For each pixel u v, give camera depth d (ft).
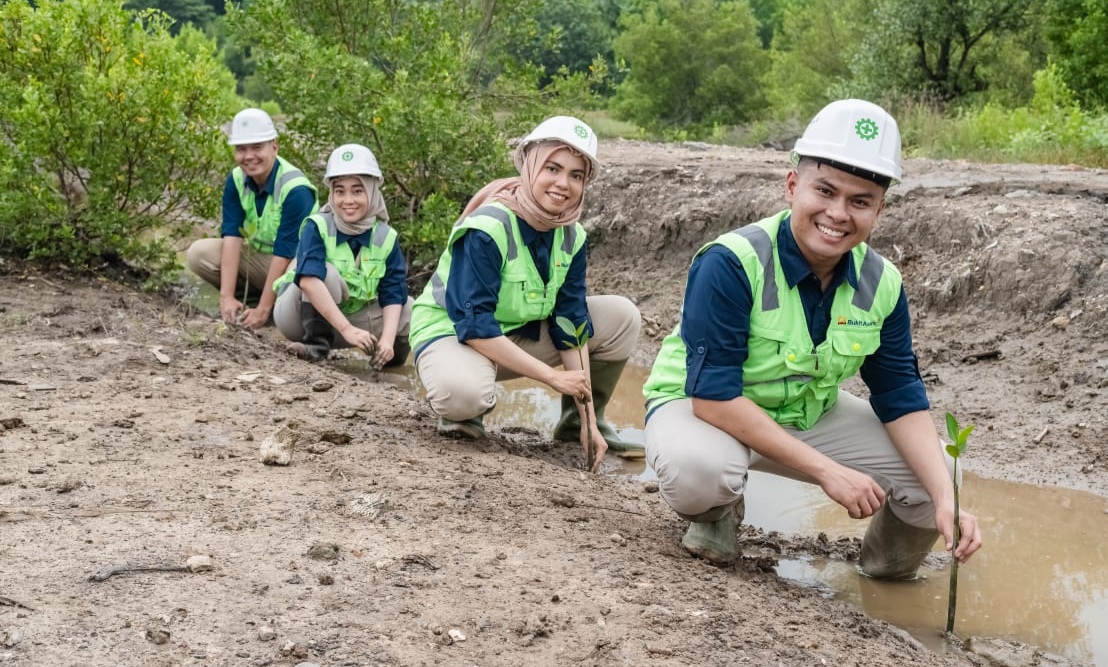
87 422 14.58
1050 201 24.02
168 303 24.23
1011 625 11.95
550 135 14.20
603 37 196.85
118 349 18.67
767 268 10.85
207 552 10.31
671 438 11.55
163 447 13.74
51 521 10.87
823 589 12.67
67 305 21.33
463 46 30.83
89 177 25.05
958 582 13.07
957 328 21.57
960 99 77.36
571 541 11.82
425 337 15.78
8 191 23.61
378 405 17.19
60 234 23.84
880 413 11.82
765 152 41.63
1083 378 18.81
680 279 27.50
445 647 8.91
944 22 77.61
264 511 11.61
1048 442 17.43
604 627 9.56
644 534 12.67
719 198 28.45
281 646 8.57
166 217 27.66
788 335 10.99
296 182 23.40
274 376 18.42
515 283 14.87
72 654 8.22
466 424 15.85
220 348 19.74
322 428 15.31
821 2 109.40
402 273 21.71
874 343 11.25
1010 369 19.77
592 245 30.32
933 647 11.15
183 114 25.13
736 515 12.69
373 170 20.70
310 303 21.26
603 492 14.44
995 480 16.47
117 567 9.77
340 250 20.94
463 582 10.20
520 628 9.31
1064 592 12.85
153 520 11.05
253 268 25.08
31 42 23.93
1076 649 11.43
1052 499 15.75
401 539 11.15
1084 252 21.20
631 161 33.58
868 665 9.72
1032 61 81.10
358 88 27.86
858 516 11.00
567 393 14.90
